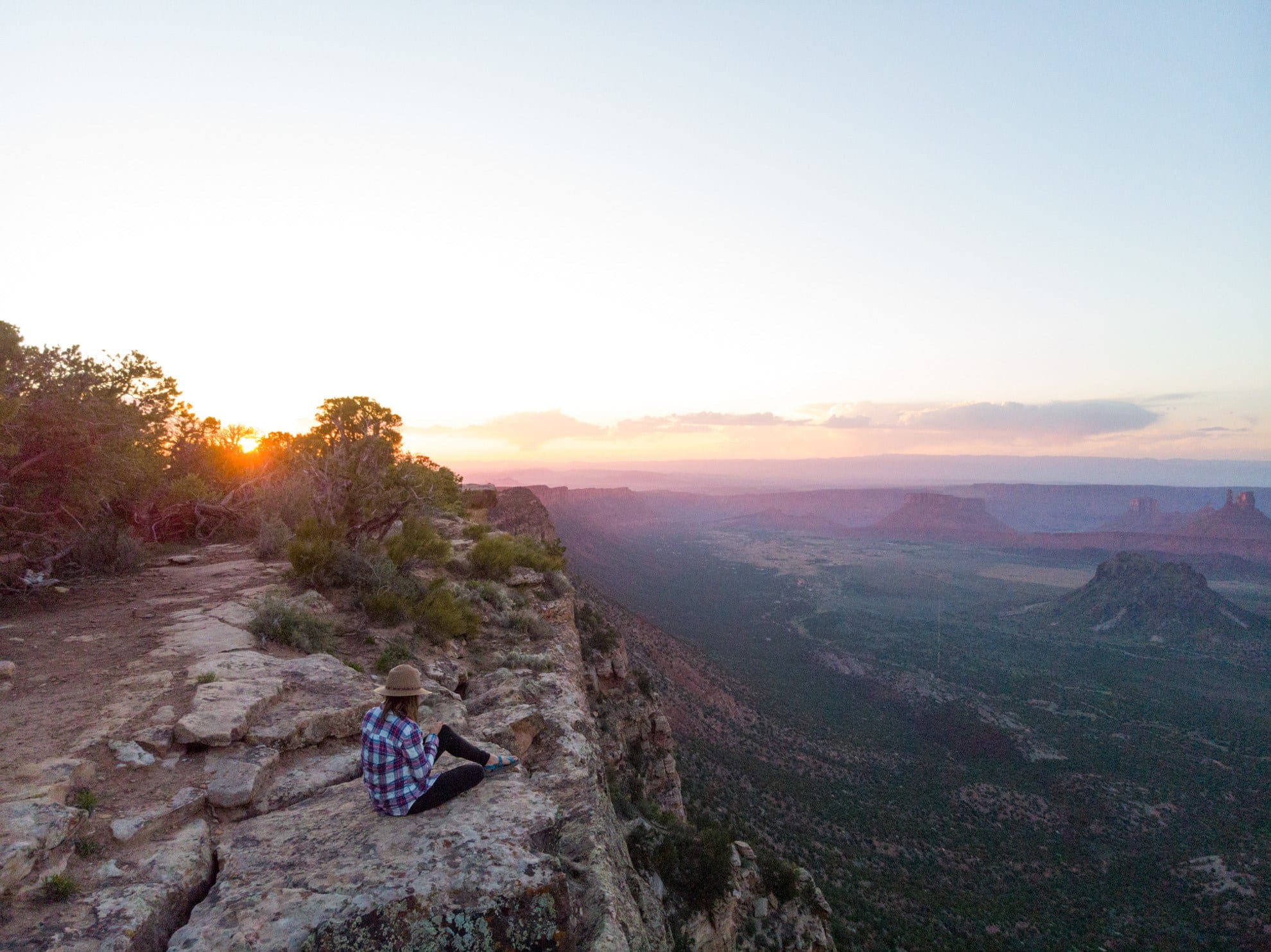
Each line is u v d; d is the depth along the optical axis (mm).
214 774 6148
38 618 11648
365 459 19141
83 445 15766
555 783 8109
